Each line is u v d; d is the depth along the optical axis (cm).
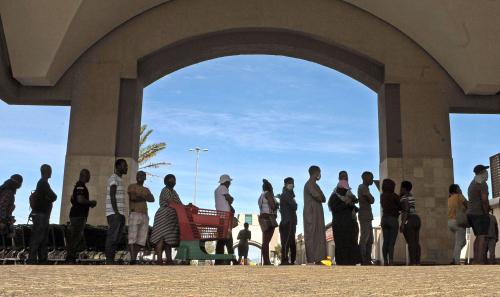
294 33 1620
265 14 1603
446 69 1599
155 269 620
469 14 1439
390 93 1595
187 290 360
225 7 1608
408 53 1605
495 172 1681
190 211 985
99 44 1589
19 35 1448
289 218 1002
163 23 1598
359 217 1036
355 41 1602
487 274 520
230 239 1050
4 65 1462
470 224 962
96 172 1502
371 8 1588
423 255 1479
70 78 1574
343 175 982
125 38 1591
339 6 1619
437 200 1516
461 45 1487
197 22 1599
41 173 938
